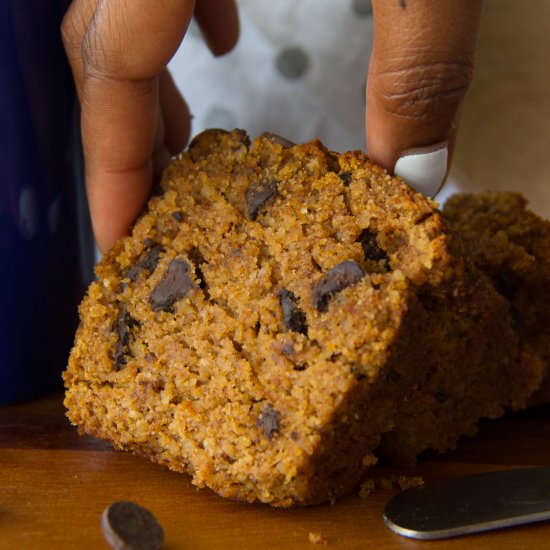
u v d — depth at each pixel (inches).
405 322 12.3
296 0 17.0
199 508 12.5
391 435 13.2
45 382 15.0
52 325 14.9
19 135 14.2
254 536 12.1
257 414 12.5
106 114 13.3
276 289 12.8
